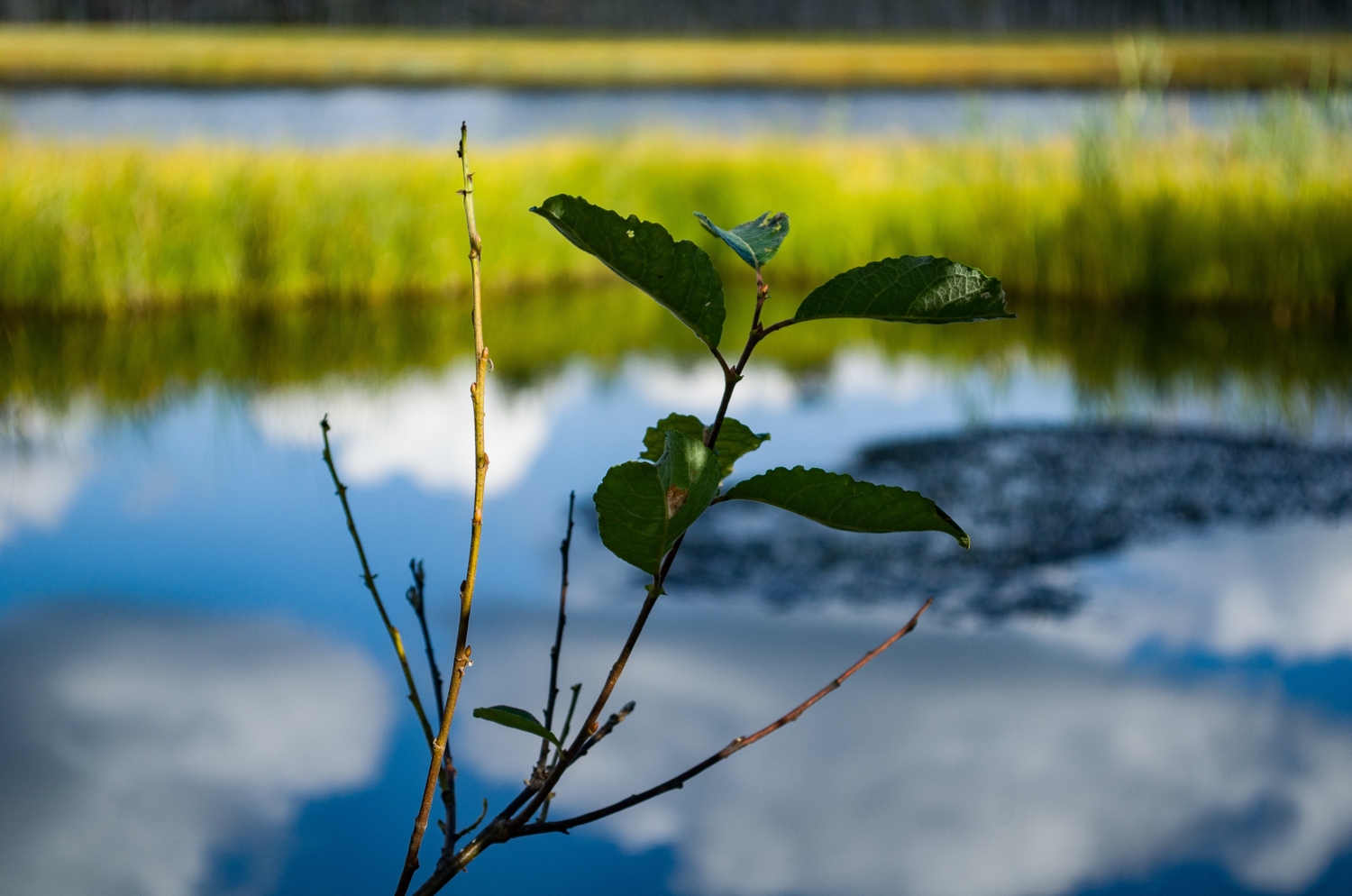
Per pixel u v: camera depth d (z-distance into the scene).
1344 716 2.48
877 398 5.97
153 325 7.94
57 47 47.16
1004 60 47.97
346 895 1.85
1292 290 8.59
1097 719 2.48
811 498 0.70
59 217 8.41
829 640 2.94
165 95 30.48
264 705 2.57
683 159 13.05
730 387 0.67
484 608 3.18
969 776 2.25
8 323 7.83
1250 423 5.29
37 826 2.05
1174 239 9.01
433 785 0.77
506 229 10.70
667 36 78.56
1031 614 3.11
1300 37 56.78
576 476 4.56
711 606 3.19
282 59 45.78
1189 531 3.80
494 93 35.66
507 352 7.44
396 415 5.56
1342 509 4.00
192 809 2.13
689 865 1.95
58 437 5.05
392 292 9.74
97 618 3.07
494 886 1.91
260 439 5.06
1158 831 2.04
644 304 9.90
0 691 2.61
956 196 10.66
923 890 1.86
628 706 0.76
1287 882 1.87
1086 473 4.46
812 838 2.05
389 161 11.02
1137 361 6.96
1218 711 2.52
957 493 4.20
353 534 0.85
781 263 11.37
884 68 46.22
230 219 9.13
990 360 7.16
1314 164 9.55
